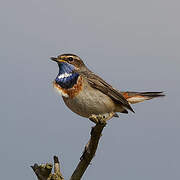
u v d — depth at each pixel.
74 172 8.47
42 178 7.62
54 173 7.62
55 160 7.79
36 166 7.73
